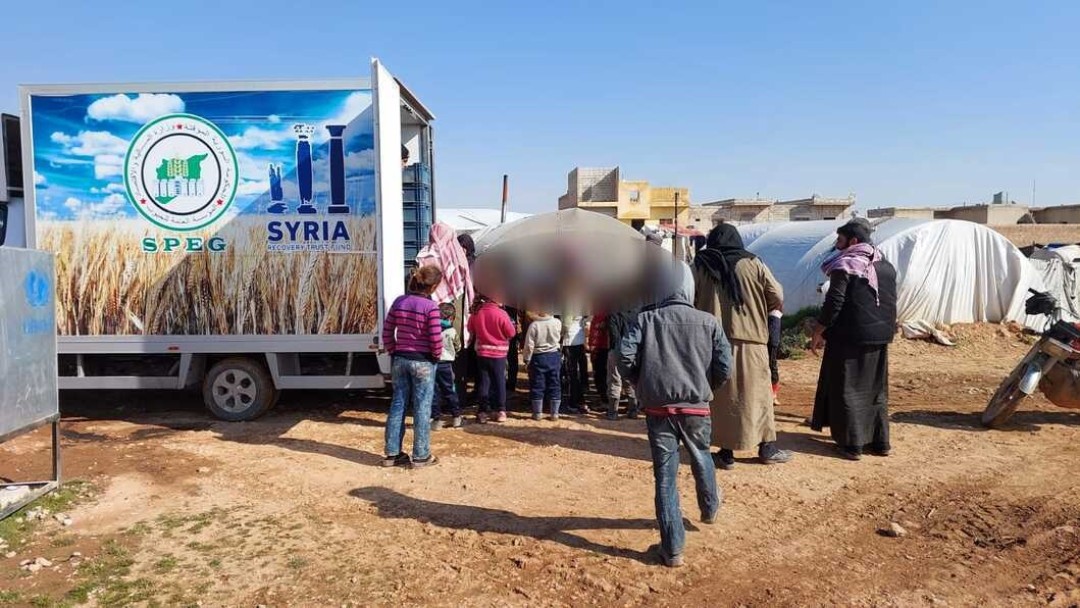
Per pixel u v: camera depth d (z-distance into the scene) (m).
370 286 7.84
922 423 8.25
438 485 6.17
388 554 4.80
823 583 4.45
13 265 5.29
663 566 4.64
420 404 6.60
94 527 5.20
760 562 4.72
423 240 9.53
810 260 17.66
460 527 5.26
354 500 5.80
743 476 6.37
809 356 13.33
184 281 7.91
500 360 8.30
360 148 7.80
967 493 5.99
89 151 7.88
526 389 10.46
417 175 9.41
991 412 7.98
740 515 5.50
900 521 5.41
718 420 6.49
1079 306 17.28
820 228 19.25
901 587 4.40
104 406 9.12
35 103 7.86
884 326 6.75
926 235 14.93
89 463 6.67
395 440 6.65
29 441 7.45
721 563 4.70
